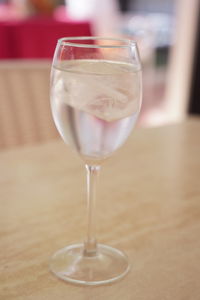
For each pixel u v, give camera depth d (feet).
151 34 13.20
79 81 1.20
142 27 13.52
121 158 2.20
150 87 12.06
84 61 1.26
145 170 2.07
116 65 1.27
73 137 1.25
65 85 1.21
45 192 1.83
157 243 1.49
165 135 2.56
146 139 2.48
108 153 1.29
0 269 1.32
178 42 9.09
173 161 2.20
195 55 8.83
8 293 1.21
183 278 1.30
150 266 1.36
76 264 1.35
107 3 13.55
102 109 1.20
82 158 1.33
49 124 3.14
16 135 3.00
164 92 11.64
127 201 1.77
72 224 1.60
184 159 2.23
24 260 1.37
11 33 7.16
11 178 1.94
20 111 3.01
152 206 1.74
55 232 1.54
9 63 3.01
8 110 2.95
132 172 2.05
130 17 14.49
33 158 2.18
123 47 1.28
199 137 2.56
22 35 7.23
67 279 1.28
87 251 1.41
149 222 1.62
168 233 1.55
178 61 9.17
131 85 1.24
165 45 13.29
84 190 1.86
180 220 1.65
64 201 1.76
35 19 7.79
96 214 1.66
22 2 8.18
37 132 3.09
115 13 13.96
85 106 1.19
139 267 1.35
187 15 8.69
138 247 1.46
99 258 1.38
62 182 1.93
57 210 1.69
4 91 2.94
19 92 3.00
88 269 1.33
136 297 1.22
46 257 1.39
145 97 11.07
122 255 1.41
